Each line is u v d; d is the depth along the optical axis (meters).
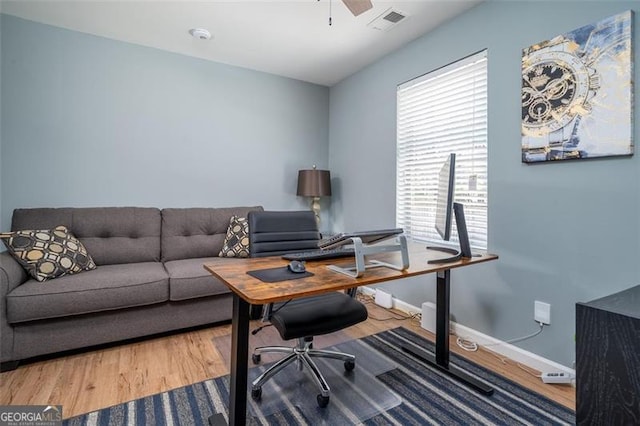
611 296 1.21
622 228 1.59
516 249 2.04
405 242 1.47
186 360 2.03
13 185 2.47
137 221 2.71
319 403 1.60
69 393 1.67
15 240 2.05
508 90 2.06
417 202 2.81
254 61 3.23
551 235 1.87
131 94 2.87
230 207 3.29
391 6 2.28
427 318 2.51
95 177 2.75
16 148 2.47
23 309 1.84
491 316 2.19
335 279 1.30
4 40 2.42
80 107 2.68
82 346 2.04
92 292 2.01
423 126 2.73
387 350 2.19
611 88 1.59
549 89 1.83
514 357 2.05
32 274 2.00
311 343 2.02
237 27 2.59
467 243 1.75
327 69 3.43
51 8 2.34
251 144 3.47
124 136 2.85
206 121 3.22
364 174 3.40
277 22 2.51
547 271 1.89
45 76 2.55
